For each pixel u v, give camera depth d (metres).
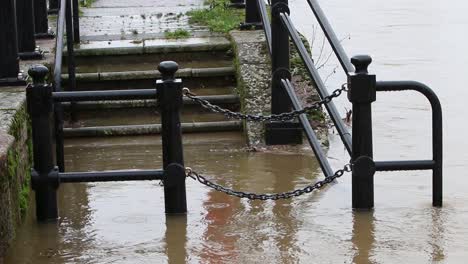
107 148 12.30
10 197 8.62
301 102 12.64
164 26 15.69
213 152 12.01
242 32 14.51
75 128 12.84
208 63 14.05
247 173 11.03
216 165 11.40
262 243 8.73
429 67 17.27
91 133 12.75
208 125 12.90
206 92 13.52
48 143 9.40
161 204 9.96
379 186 10.39
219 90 13.63
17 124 9.62
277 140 12.17
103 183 10.80
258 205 9.84
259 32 14.46
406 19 23.06
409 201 9.84
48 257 8.50
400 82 9.52
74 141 12.65
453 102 14.62
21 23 12.84
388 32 21.19
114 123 13.08
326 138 12.28
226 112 9.77
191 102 13.28
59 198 10.26
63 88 13.47
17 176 9.17
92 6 17.97
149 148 12.27
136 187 10.62
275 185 10.55
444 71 16.91
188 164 11.46
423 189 10.27
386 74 16.66
